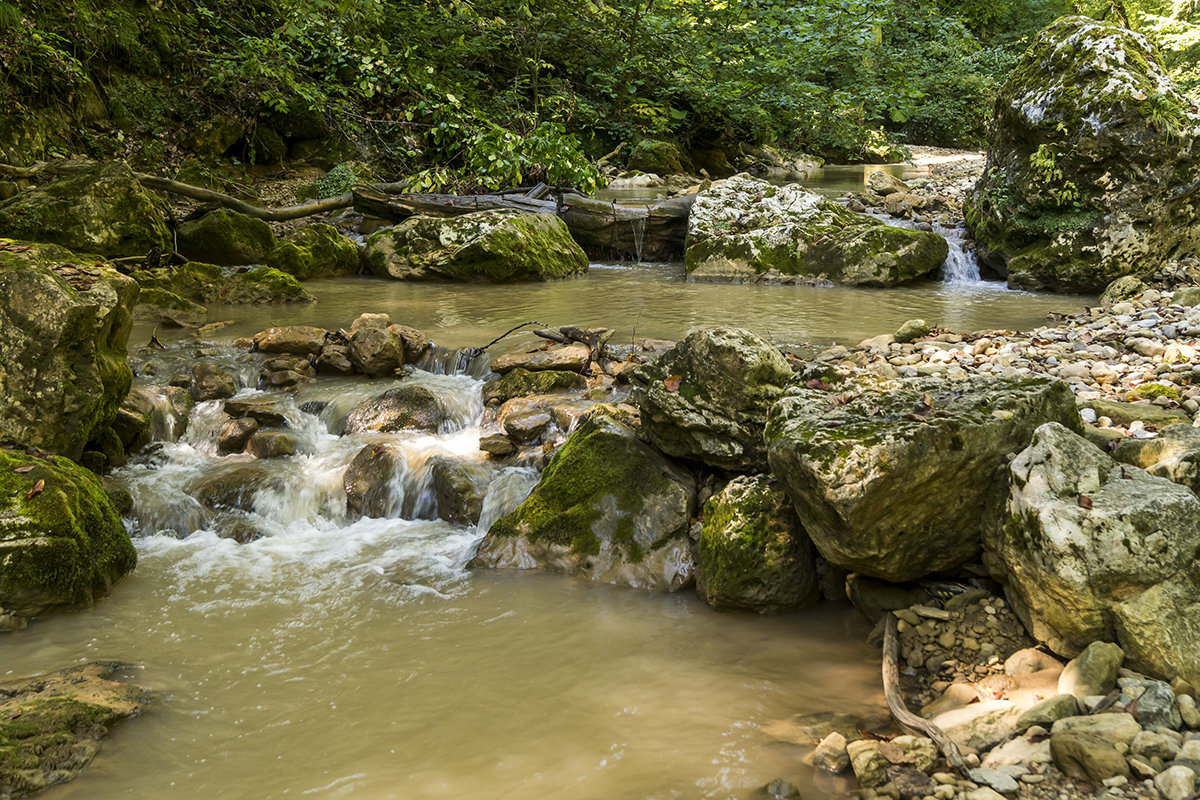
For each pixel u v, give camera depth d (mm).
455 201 11727
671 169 18062
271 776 2932
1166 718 2771
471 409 5930
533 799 2781
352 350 6551
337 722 3234
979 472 3611
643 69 17453
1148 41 8930
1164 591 3057
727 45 17859
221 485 5230
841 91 17281
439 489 5070
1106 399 5023
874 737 3041
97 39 12562
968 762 2803
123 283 5277
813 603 4086
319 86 13789
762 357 4445
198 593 4301
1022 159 9266
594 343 6359
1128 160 8352
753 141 21172
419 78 12914
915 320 6727
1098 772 2594
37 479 4230
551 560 4461
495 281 9742
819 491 3521
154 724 3229
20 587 3945
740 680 3480
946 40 22734
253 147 13812
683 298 8758
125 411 5648
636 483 4539
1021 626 3516
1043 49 9273
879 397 3918
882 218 11250
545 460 5121
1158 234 8469
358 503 5227
